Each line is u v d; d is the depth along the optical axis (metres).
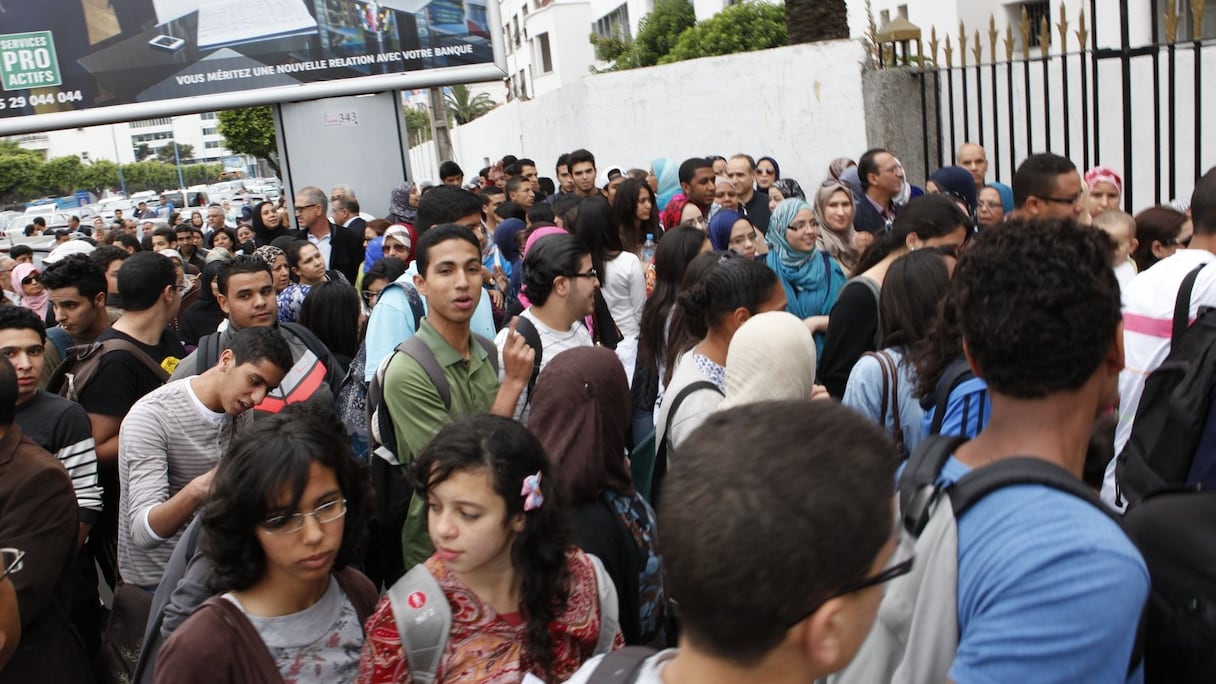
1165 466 2.64
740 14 21.23
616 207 6.91
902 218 4.32
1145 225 5.08
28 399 3.97
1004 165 8.96
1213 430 2.55
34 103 11.18
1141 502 1.95
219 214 13.81
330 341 5.52
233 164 102.81
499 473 2.35
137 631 3.49
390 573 3.70
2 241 25.56
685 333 4.02
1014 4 13.25
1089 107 8.26
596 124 11.23
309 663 2.45
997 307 1.72
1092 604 1.49
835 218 6.35
